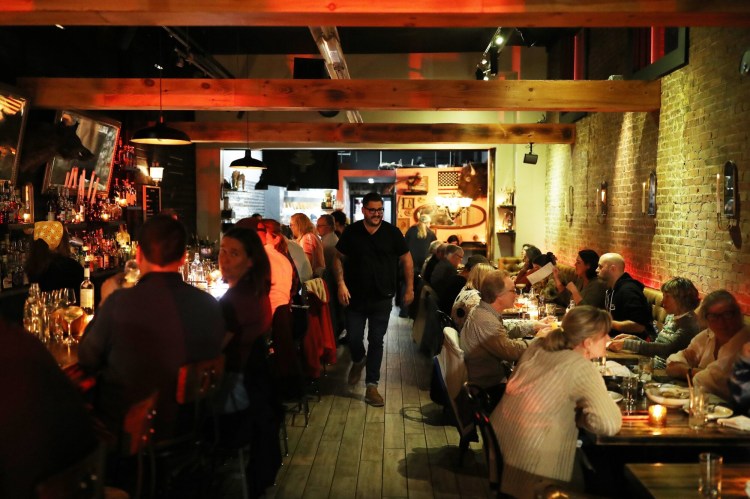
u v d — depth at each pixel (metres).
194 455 2.87
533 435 2.95
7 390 1.48
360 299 5.66
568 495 2.01
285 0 3.96
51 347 3.41
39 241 5.23
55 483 1.49
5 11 3.97
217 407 3.13
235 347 3.21
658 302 6.61
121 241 8.38
